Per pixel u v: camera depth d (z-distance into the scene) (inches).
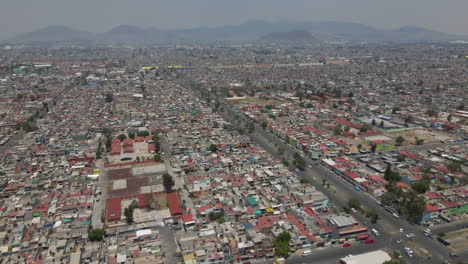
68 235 7598.4
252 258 7175.2
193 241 7347.4
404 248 7559.1
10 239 7632.9
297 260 7160.4
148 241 7583.7
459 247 7608.3
